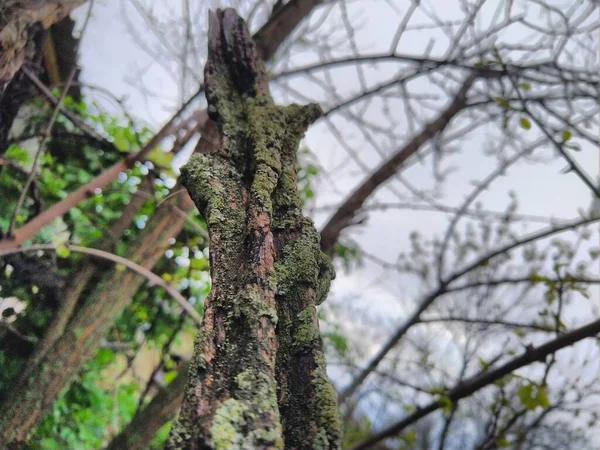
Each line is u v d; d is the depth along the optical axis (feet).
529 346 6.68
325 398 2.42
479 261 9.76
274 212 3.35
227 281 2.75
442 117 11.71
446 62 9.48
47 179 8.78
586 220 8.36
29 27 5.33
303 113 4.18
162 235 8.14
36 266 8.14
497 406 8.34
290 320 2.80
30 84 6.22
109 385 11.33
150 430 8.36
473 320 9.59
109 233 8.51
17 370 7.77
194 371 2.29
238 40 4.62
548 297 7.30
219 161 3.61
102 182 7.43
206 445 1.93
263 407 2.10
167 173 8.30
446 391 8.04
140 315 10.61
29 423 6.86
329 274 3.27
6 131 5.97
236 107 4.32
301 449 2.28
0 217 7.72
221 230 3.05
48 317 8.29
